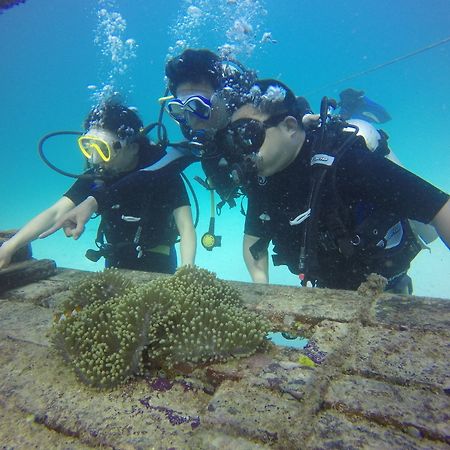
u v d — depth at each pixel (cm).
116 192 310
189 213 332
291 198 256
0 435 134
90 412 140
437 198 210
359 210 241
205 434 125
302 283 246
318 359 157
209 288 194
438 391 132
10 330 196
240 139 231
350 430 120
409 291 312
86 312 175
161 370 164
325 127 241
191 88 271
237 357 162
